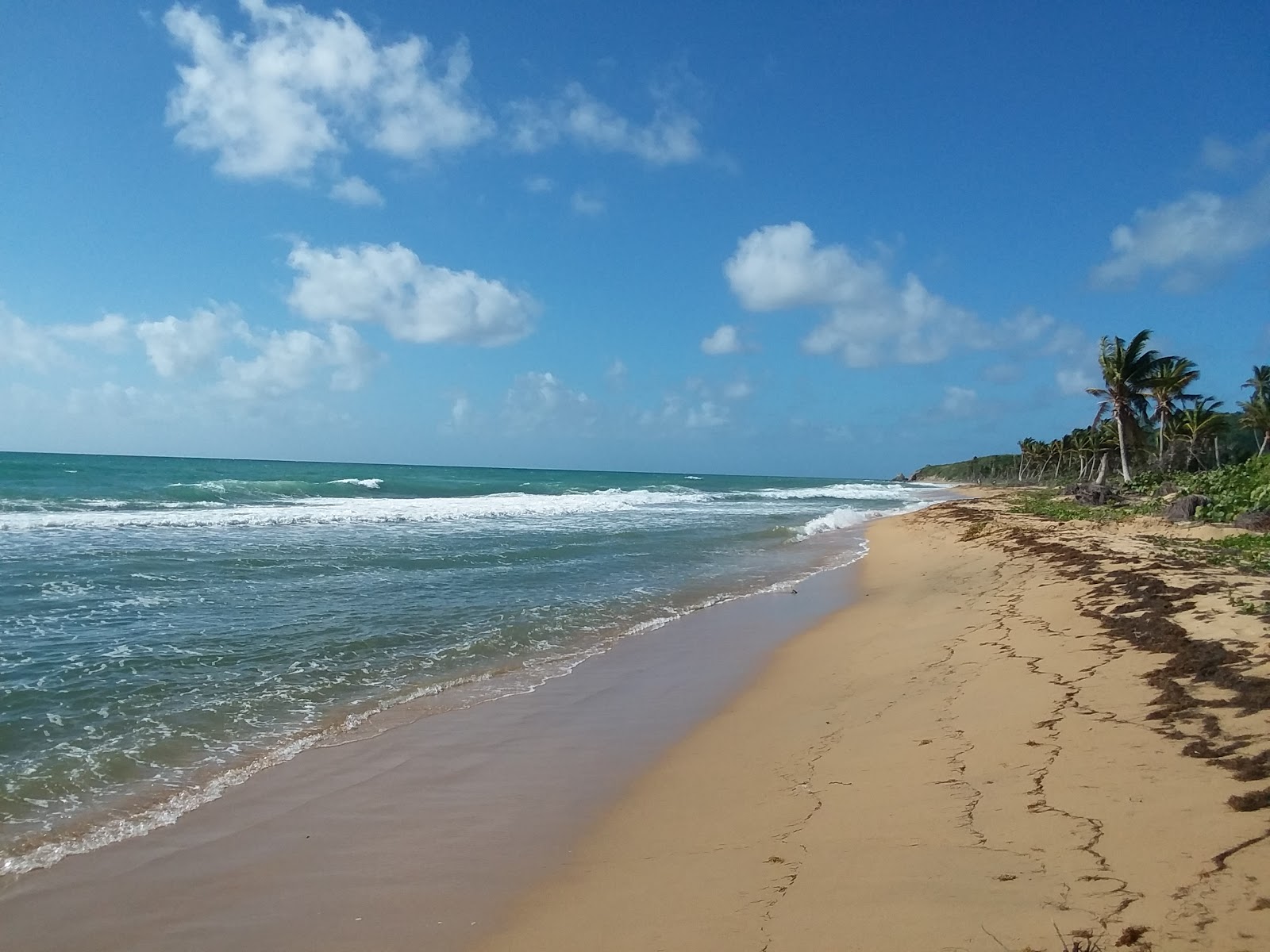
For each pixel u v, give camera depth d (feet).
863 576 56.08
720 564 60.70
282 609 38.65
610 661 32.68
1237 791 14.44
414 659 31.58
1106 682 22.75
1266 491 68.08
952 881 12.82
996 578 47.21
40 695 25.22
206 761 21.21
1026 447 288.51
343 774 20.71
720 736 23.73
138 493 98.58
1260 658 22.12
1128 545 53.21
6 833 16.97
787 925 12.23
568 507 112.98
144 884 15.21
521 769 21.30
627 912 13.58
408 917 14.02
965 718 21.90
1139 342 136.87
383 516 85.81
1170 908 10.91
